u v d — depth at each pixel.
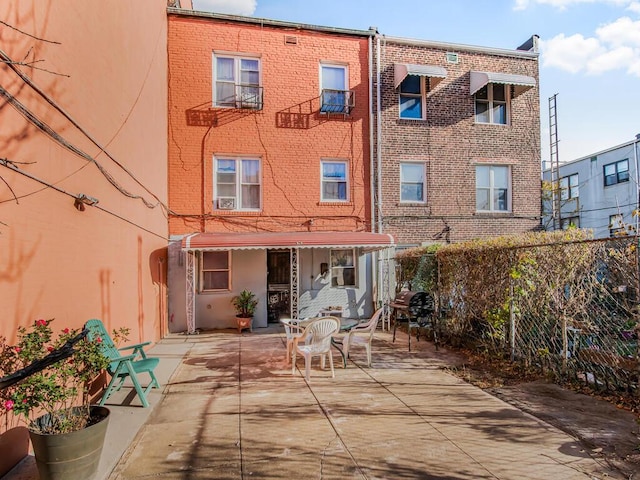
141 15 8.43
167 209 11.35
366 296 12.71
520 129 13.91
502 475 3.43
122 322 7.09
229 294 11.85
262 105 12.18
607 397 5.09
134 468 3.68
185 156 11.74
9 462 3.53
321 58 12.62
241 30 12.16
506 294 6.95
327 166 12.72
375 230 12.71
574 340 5.72
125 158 7.29
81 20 5.29
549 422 4.48
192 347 9.13
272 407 5.21
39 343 3.39
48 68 4.40
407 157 13.05
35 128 4.11
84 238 5.38
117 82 6.81
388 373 6.71
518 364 6.67
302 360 7.80
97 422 3.48
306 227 12.38
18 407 3.06
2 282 3.53
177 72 11.75
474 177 13.51
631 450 3.79
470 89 13.55
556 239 7.54
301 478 3.46
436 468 3.58
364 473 3.52
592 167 24.81
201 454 3.94
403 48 13.19
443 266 9.17
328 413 4.96
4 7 3.60
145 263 8.83
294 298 12.10
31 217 4.02
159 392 5.89
